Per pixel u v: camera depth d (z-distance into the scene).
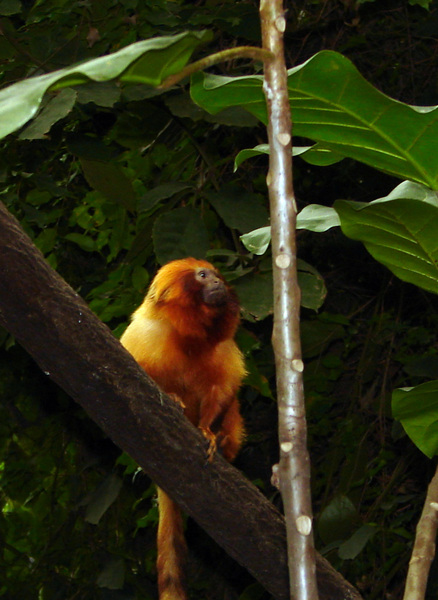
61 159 10.20
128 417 4.56
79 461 10.52
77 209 10.02
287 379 2.36
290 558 2.31
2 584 10.15
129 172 9.88
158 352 6.89
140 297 9.23
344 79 3.01
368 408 10.41
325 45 10.98
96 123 10.64
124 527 10.42
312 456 10.55
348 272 10.88
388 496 10.02
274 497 10.46
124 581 10.12
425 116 3.08
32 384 10.50
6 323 4.19
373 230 3.38
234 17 8.98
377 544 9.84
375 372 10.58
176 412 4.80
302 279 7.26
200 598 10.34
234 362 7.19
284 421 2.35
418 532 3.14
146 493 9.59
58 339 4.19
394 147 3.30
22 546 10.32
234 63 10.42
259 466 10.66
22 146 9.92
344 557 8.34
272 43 2.42
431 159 3.30
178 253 7.73
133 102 9.44
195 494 4.93
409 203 3.11
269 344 10.11
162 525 7.14
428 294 10.40
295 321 2.38
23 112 1.96
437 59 10.75
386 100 3.06
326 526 8.94
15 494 10.44
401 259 3.54
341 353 10.78
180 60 2.24
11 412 10.54
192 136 9.23
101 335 4.35
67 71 2.02
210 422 7.01
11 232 3.95
